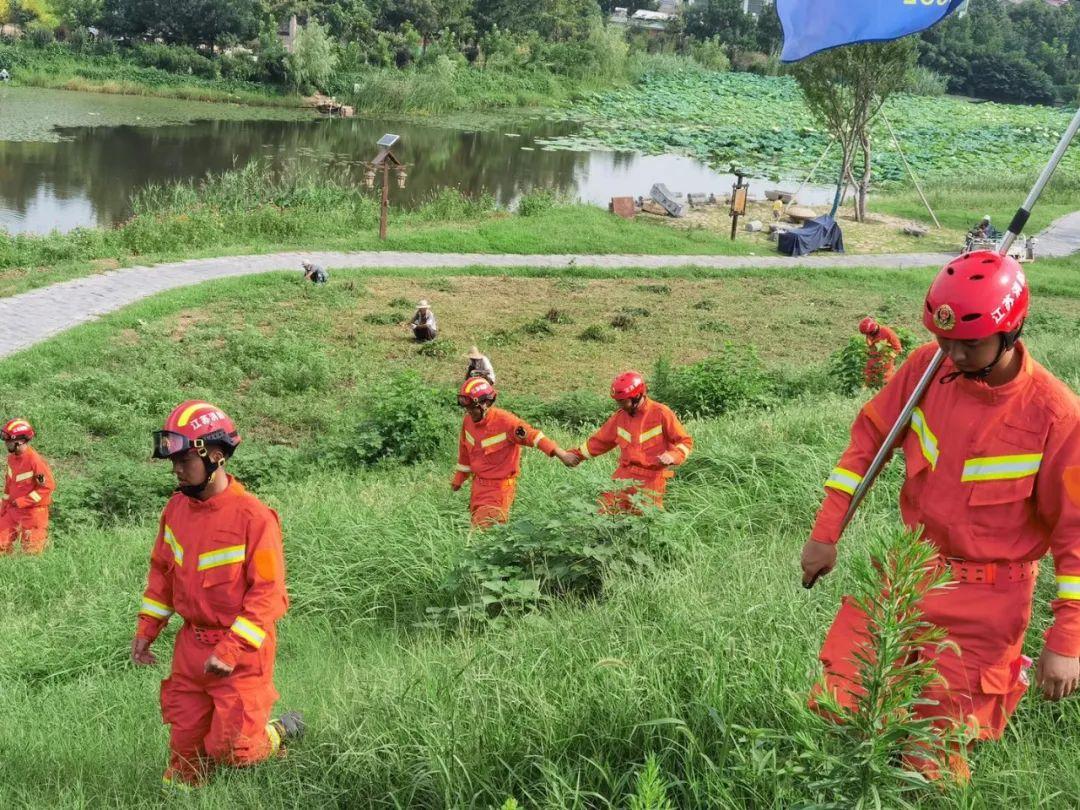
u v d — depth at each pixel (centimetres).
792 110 7862
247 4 7006
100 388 1681
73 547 1049
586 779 378
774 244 3678
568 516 748
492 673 462
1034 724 374
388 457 1373
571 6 9538
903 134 6862
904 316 2639
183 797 434
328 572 805
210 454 452
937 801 324
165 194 3719
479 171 4888
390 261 2952
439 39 8219
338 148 5153
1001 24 10706
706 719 384
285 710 554
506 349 2145
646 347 2209
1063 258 3681
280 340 2005
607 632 512
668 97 8069
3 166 4044
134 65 6650
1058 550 321
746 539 717
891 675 293
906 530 296
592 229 3516
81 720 578
